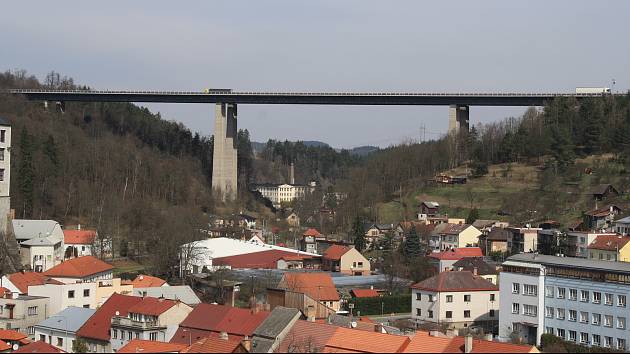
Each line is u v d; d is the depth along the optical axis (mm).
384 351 145125
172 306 196875
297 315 175750
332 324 180000
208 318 188125
